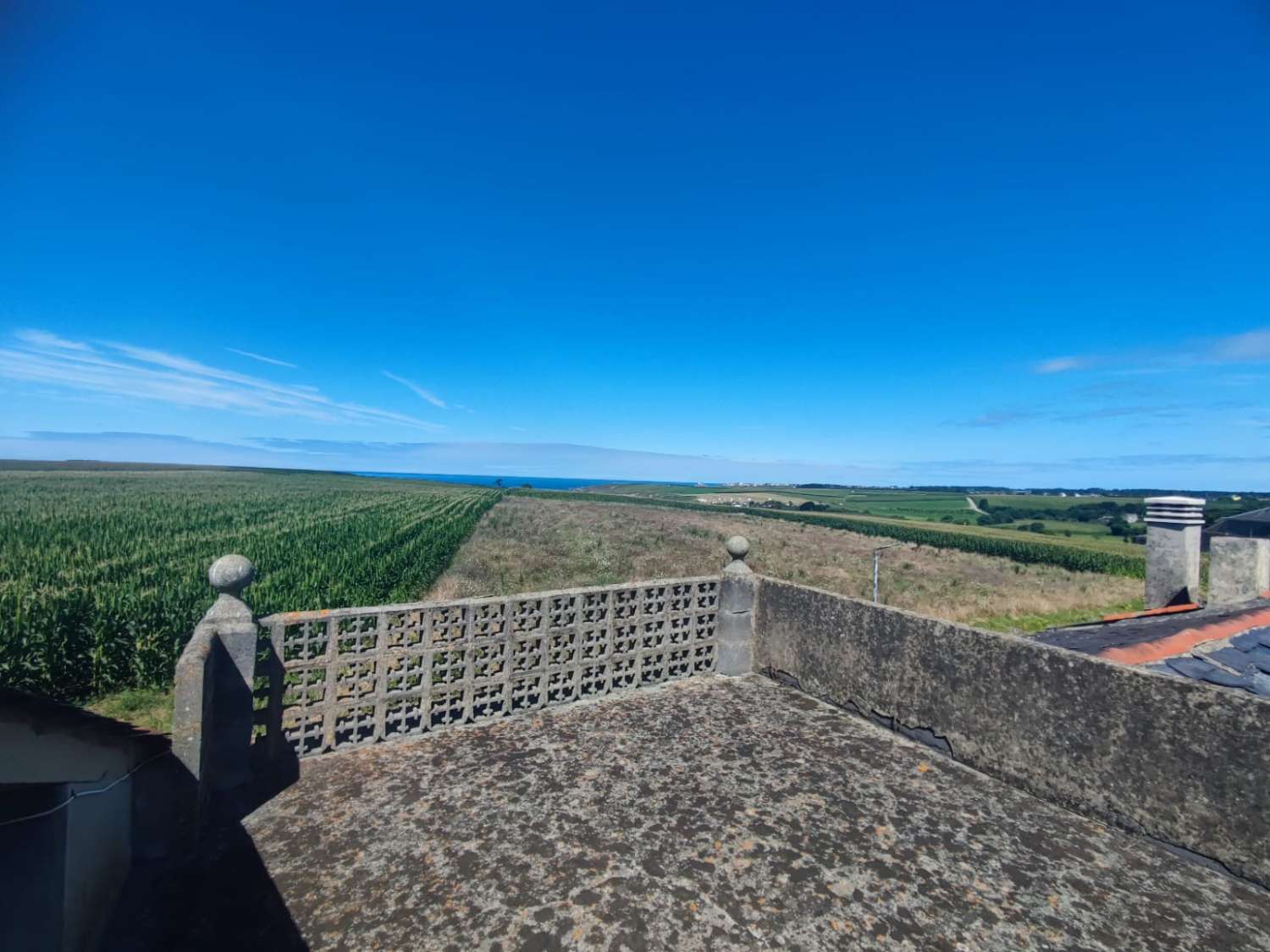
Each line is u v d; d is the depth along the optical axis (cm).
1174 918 319
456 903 320
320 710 482
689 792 436
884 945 298
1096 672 412
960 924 312
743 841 379
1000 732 461
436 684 530
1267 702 341
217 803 411
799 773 467
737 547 694
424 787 437
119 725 283
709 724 553
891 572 3362
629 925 307
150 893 323
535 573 2630
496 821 396
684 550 3838
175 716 353
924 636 520
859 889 338
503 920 308
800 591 642
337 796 423
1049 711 433
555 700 596
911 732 526
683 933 302
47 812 232
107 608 1173
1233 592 995
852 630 583
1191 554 1055
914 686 525
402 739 513
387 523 3784
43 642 988
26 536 2628
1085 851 375
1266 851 334
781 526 5856
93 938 279
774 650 671
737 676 682
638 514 6738
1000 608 2409
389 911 313
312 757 477
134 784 337
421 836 379
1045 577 3325
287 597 1566
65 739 243
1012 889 340
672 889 334
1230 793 349
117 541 2572
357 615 492
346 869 346
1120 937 306
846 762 486
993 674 468
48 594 1385
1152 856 370
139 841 339
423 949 290
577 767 471
